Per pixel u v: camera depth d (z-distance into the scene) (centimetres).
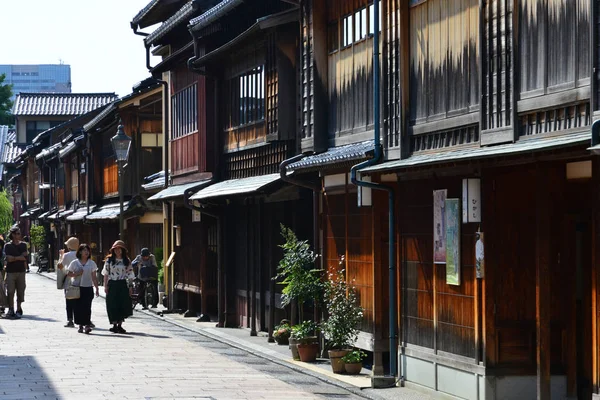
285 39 2173
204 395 1491
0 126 10425
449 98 1473
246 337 2397
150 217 3903
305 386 1619
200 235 2931
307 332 1944
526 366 1358
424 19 1555
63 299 3766
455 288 1443
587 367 1321
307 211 2253
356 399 1492
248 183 2366
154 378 1672
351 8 1862
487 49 1347
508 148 1199
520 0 1270
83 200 5622
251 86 2508
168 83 3509
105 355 1995
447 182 1470
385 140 1662
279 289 2331
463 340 1419
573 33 1153
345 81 1892
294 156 2194
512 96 1270
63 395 1477
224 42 2702
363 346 1773
